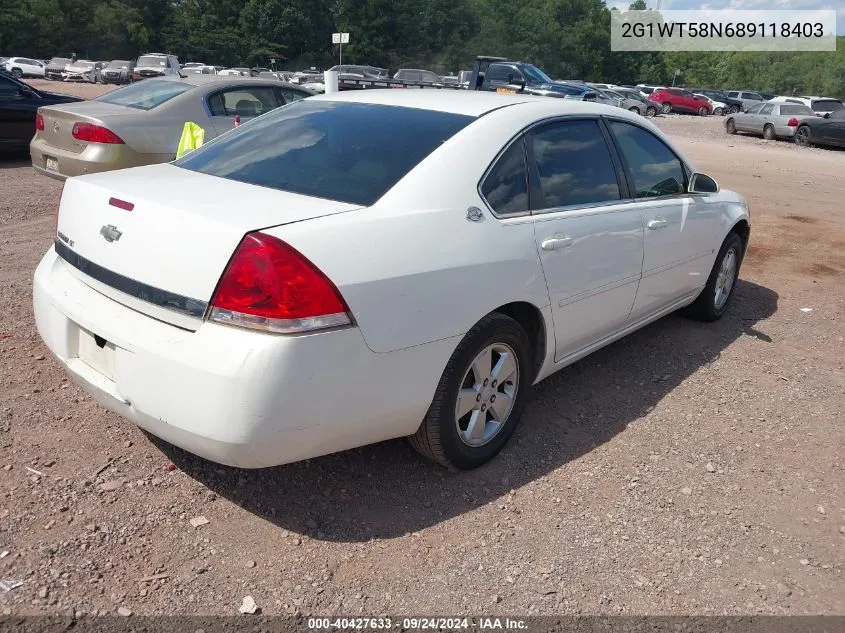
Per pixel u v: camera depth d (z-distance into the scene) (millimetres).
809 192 12766
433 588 2602
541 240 3338
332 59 81688
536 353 3580
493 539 2883
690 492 3303
